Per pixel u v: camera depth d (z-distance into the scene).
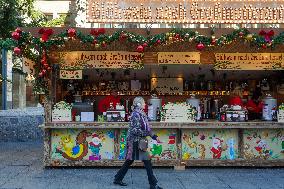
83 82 13.36
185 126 10.09
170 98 13.54
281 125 10.22
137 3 10.35
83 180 8.89
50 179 8.98
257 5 10.41
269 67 10.66
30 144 15.38
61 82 12.36
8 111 17.27
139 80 13.56
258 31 9.89
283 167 10.52
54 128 10.16
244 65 10.66
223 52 10.64
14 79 19.53
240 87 13.68
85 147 10.27
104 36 9.60
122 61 10.57
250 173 9.73
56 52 10.53
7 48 9.84
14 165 10.68
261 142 10.38
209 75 13.43
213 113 12.54
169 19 10.34
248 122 10.20
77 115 10.30
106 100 11.09
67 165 10.20
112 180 8.88
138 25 11.82
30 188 8.10
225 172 9.85
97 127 10.10
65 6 19.50
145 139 8.07
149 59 10.61
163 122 10.11
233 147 10.34
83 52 10.57
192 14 10.38
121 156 10.27
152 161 10.17
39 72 10.32
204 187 8.27
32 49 10.40
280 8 10.41
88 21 10.31
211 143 10.33
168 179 9.04
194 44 10.48
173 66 11.96
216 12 10.39
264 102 10.80
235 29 9.72
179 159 10.20
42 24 16.31
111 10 10.33
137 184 8.53
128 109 11.79
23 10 15.70
